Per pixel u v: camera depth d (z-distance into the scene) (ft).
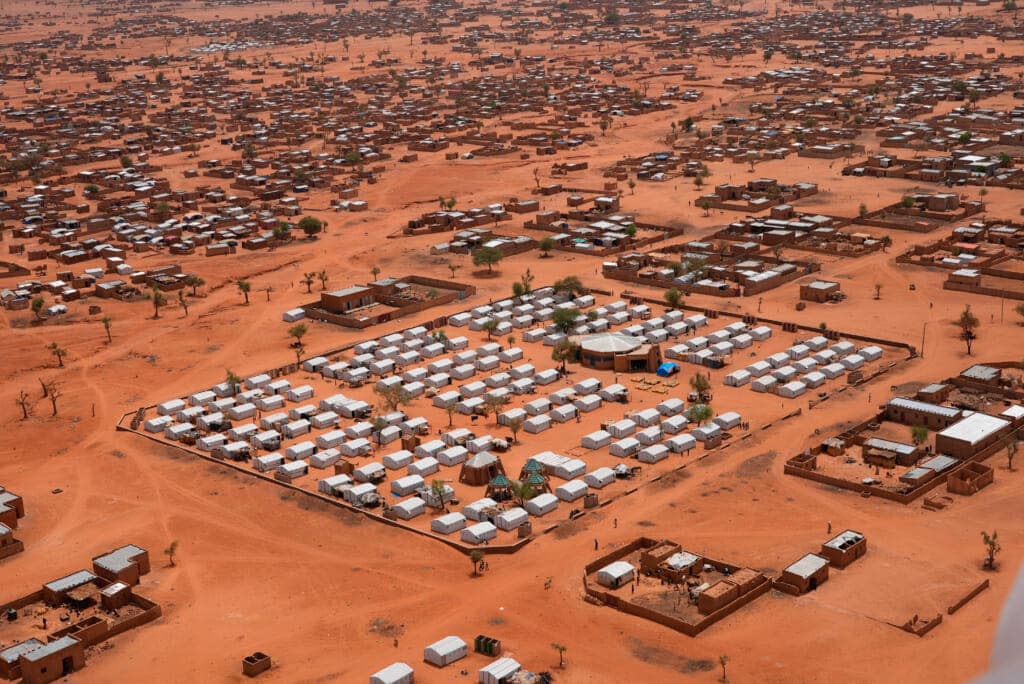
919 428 567.18
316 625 442.50
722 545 481.87
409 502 532.73
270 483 578.66
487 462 566.36
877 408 629.51
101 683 406.21
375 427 631.15
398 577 477.77
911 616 417.49
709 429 601.62
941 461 545.44
